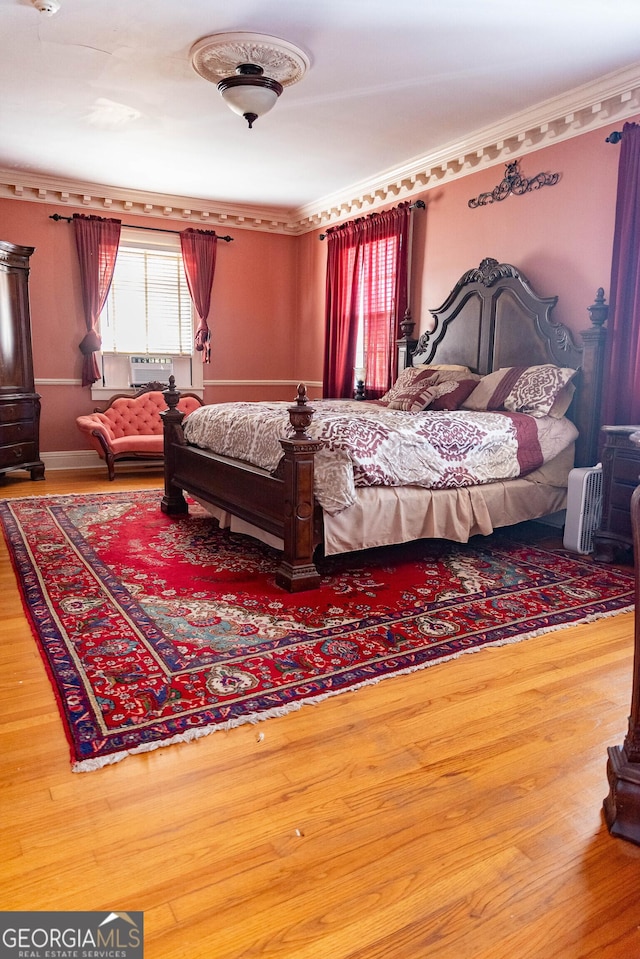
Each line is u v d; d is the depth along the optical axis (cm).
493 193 468
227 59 342
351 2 290
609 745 183
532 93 391
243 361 723
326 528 310
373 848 143
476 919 125
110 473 584
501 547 380
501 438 363
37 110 420
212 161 527
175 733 185
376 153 506
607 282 393
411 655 237
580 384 399
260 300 723
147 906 126
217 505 386
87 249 614
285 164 535
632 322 366
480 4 290
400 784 165
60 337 625
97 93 393
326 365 666
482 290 471
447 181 511
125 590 302
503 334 457
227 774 169
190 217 668
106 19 307
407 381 477
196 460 418
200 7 296
